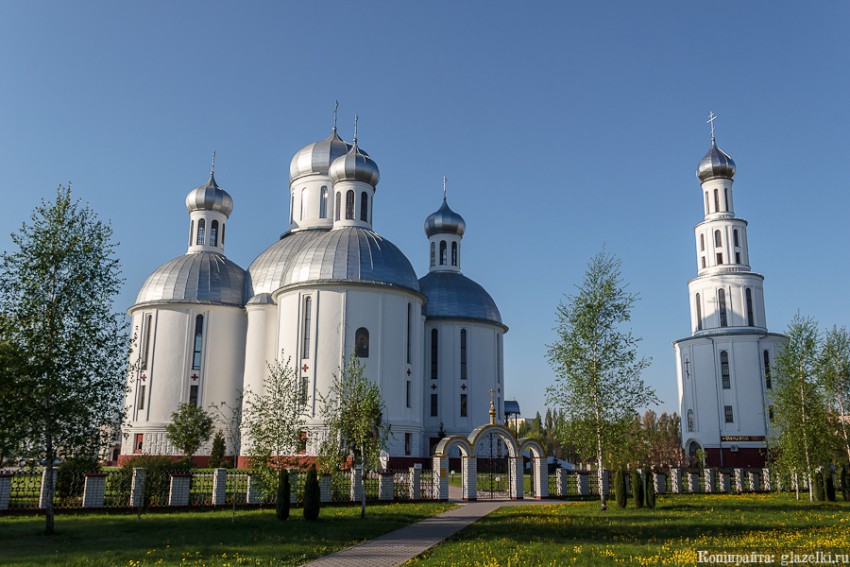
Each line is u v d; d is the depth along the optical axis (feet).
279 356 177.88
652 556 62.23
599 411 110.52
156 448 191.62
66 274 80.79
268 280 205.26
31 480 98.43
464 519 93.91
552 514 99.81
